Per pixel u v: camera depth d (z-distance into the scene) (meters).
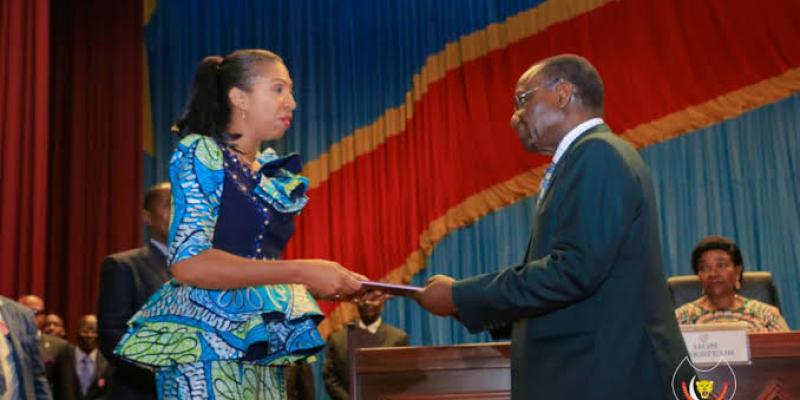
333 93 7.31
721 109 6.59
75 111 7.21
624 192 2.04
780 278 6.47
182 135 2.00
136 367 3.33
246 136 1.97
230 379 1.78
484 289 2.15
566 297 2.03
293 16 7.45
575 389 2.03
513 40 7.04
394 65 7.29
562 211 2.07
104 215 7.15
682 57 6.68
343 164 7.23
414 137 7.16
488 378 2.79
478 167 6.97
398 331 6.27
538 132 2.31
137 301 3.43
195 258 1.73
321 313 1.91
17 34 6.25
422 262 6.98
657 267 2.10
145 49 7.42
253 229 1.85
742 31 6.61
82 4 7.35
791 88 6.49
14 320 3.82
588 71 2.31
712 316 4.23
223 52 7.44
